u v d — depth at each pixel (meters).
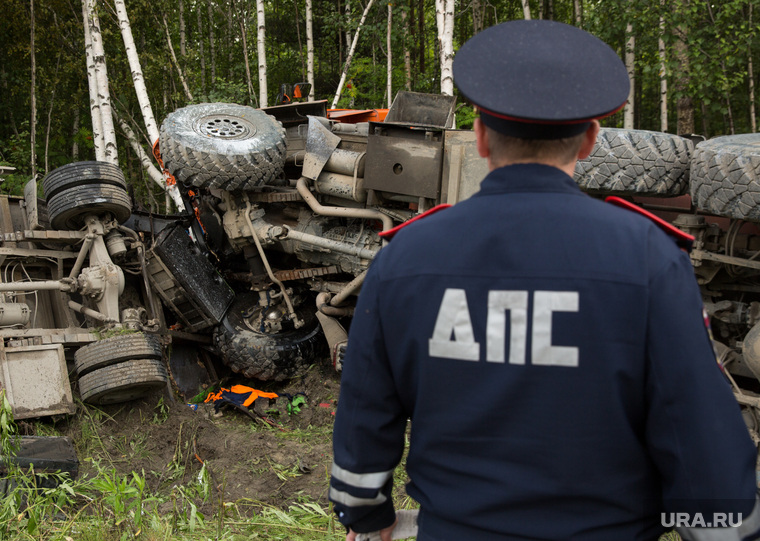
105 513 3.06
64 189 4.91
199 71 17.92
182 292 5.50
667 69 11.26
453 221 1.17
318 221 5.41
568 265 1.07
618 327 1.04
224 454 4.36
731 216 3.47
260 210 5.40
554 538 1.08
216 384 5.80
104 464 4.16
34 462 3.53
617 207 1.17
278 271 5.45
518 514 1.09
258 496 3.85
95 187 4.92
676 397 1.02
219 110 5.27
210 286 5.64
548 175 1.15
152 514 2.83
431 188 4.62
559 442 1.06
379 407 1.25
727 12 11.05
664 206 4.41
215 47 18.83
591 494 1.07
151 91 14.77
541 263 1.08
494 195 1.17
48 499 3.02
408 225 1.26
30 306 5.14
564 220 1.10
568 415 1.06
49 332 4.59
